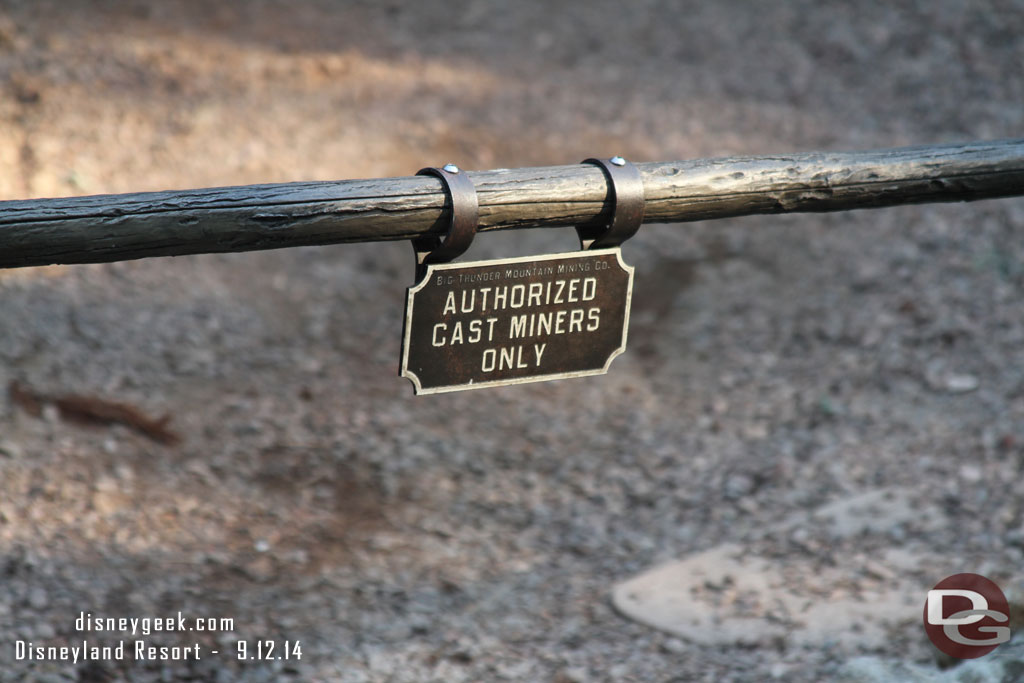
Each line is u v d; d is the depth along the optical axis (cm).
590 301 250
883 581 408
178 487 460
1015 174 268
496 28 891
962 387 539
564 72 841
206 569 416
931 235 666
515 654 383
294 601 407
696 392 574
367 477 495
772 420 545
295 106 748
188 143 692
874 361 575
